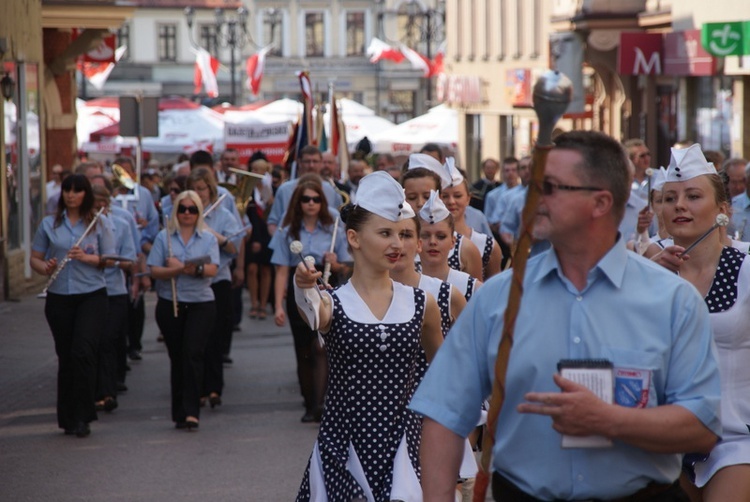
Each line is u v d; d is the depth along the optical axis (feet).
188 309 41.50
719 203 22.09
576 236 14.64
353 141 135.44
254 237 69.77
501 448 14.92
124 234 41.55
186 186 49.55
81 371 39.42
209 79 191.83
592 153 14.53
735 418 20.34
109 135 135.54
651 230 37.42
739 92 87.15
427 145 46.14
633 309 14.55
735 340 20.53
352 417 21.84
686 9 94.22
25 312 69.72
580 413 13.78
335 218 42.57
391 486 21.25
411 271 23.82
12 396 47.09
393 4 296.71
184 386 41.09
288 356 57.11
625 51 96.99
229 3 305.32
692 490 20.49
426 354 22.94
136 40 306.76
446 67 200.64
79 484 33.99
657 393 14.55
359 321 21.90
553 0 132.98
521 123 162.40
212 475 34.86
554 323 14.66
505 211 62.18
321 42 303.07
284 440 39.40
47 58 101.35
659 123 106.73
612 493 14.48
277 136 122.21
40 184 83.35
